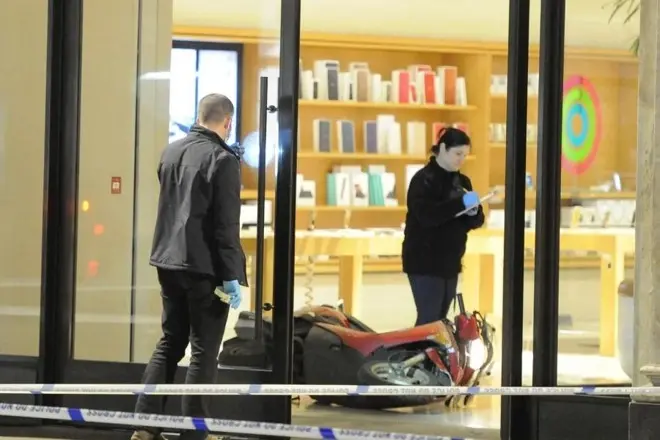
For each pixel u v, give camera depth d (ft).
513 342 38.19
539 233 38.32
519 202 38.24
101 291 40.96
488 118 79.87
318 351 42.83
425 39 79.97
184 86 41.45
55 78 40.01
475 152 80.33
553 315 38.11
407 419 42.01
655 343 31.19
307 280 67.10
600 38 41.68
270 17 39.29
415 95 80.12
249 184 39.01
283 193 38.60
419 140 81.82
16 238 40.55
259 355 38.58
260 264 38.68
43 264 39.75
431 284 45.91
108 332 40.91
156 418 27.66
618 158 43.86
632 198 43.98
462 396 44.52
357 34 79.56
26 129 40.50
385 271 85.35
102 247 41.04
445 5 76.43
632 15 41.55
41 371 39.63
